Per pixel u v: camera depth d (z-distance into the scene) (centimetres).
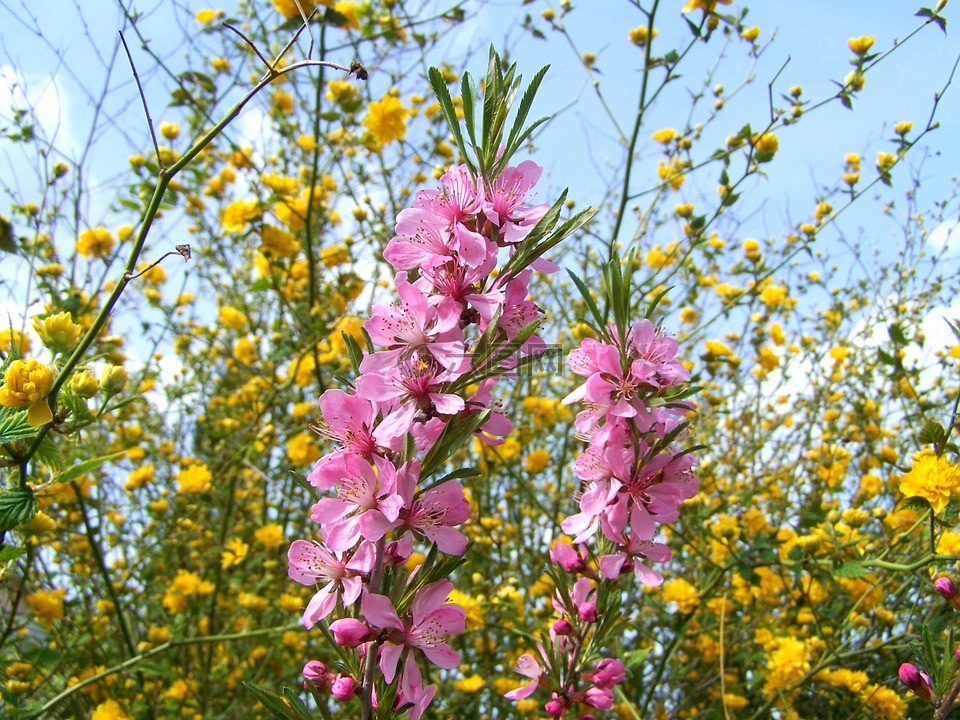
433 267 155
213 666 449
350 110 439
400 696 149
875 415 504
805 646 347
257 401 505
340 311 483
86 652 416
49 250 456
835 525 349
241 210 437
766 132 391
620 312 178
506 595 362
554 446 545
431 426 151
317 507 144
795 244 545
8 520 203
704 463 447
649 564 380
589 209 152
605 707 197
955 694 187
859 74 383
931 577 290
